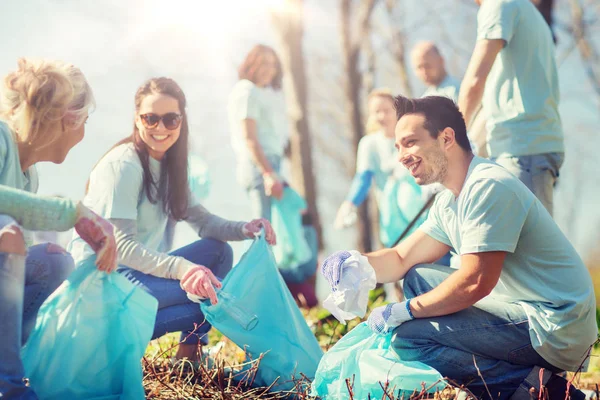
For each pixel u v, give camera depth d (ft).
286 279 19.94
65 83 8.98
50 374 8.61
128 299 9.03
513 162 13.19
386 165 20.38
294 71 40.93
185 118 11.33
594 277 33.73
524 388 9.32
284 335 10.77
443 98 9.70
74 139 9.40
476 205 9.26
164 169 11.29
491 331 9.37
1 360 7.93
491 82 13.52
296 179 40.78
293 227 19.75
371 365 9.53
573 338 9.29
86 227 8.59
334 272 9.75
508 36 12.94
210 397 9.93
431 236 10.48
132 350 8.85
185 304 10.83
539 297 9.42
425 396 9.36
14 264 8.05
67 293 8.79
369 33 55.26
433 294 9.49
